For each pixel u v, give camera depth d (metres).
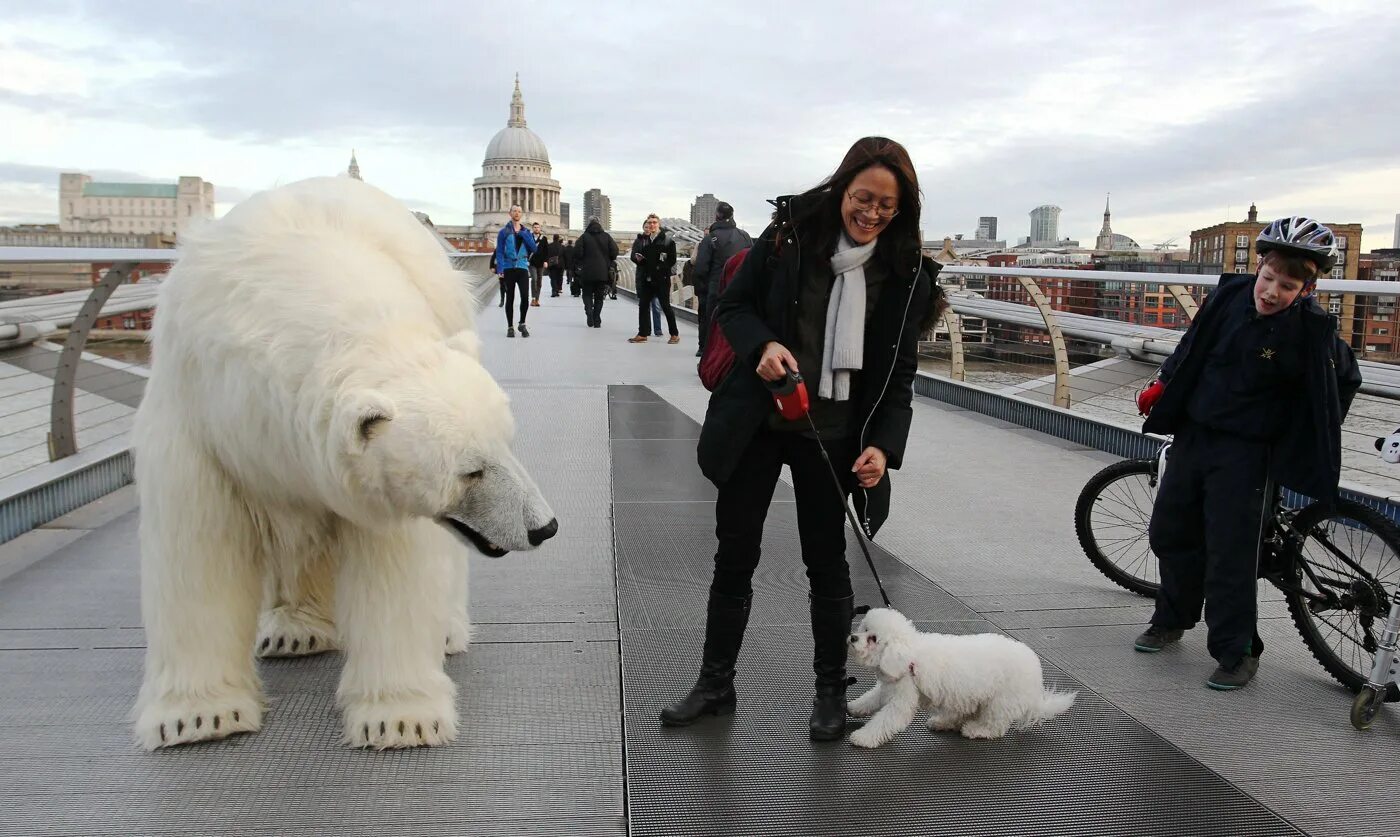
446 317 2.95
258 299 2.45
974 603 4.09
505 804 2.51
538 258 20.86
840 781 2.64
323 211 2.74
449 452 2.27
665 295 14.10
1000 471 6.55
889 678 2.75
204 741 2.79
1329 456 3.16
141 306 5.57
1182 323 7.09
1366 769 2.78
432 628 2.86
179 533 2.66
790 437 2.77
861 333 2.66
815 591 2.87
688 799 2.53
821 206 2.64
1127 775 2.71
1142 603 4.13
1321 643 3.39
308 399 2.33
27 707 3.01
